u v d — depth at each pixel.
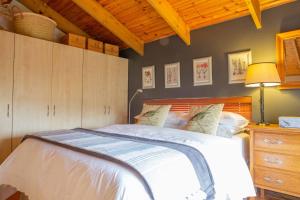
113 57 4.38
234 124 2.62
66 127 3.71
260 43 2.80
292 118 2.10
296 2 2.54
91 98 4.03
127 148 1.76
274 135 2.18
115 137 2.32
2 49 3.10
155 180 1.33
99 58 4.16
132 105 4.52
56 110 3.60
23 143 2.28
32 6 3.86
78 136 2.36
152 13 3.52
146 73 4.25
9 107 3.15
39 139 2.21
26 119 3.30
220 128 2.62
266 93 2.73
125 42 4.10
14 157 2.18
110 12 3.80
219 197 1.73
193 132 2.46
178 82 3.71
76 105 3.83
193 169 1.61
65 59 3.72
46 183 1.65
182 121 3.11
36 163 1.86
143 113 3.39
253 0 2.56
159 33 3.93
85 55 3.97
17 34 3.24
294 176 2.06
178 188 1.42
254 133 2.31
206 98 3.32
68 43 3.81
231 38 3.08
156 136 2.36
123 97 4.52
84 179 1.41
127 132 2.65
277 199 2.47
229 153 2.10
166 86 3.89
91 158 1.57
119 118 4.44
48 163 1.76
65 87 3.71
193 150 1.81
